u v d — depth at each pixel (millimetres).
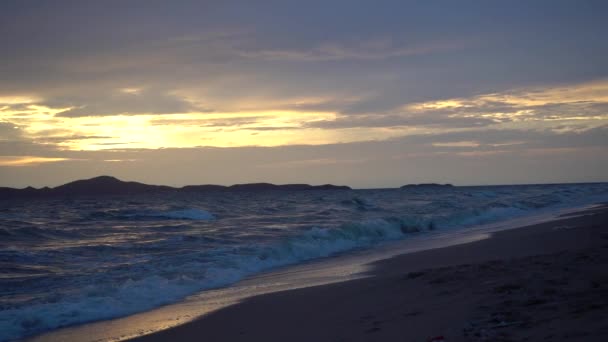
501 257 14523
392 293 10086
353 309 9227
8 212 47188
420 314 7918
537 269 10133
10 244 23312
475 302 8070
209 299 12078
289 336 7992
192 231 29031
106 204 67000
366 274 14125
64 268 16688
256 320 9562
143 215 40719
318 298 10875
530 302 7445
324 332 7859
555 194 62656
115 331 9578
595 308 6539
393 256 17875
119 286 13047
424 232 27797
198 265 16219
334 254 20406
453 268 11672
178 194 136500
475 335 6152
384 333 7117
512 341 5699
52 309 10836
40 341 9109
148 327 9750
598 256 10898
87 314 10797
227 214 43719
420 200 61719
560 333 5664
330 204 56062
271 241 22234
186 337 8836
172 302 12039
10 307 10977
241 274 15836
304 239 21984
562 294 7695
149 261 17281
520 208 40000
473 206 43500
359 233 25453
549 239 17484
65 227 31500
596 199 49969
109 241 24438
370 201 61656
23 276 15070
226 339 8422
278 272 16047
